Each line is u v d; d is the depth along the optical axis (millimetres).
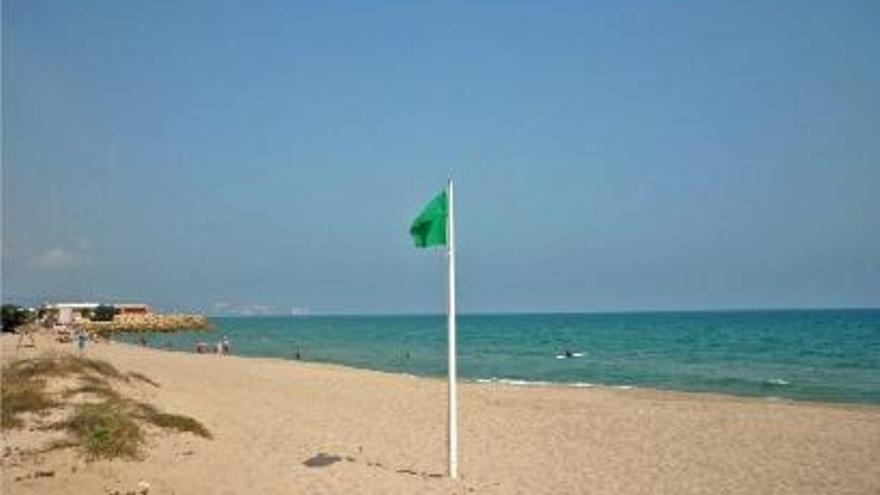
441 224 14242
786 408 27125
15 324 80375
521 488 14070
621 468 16531
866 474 16141
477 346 83000
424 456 17359
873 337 87312
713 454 18281
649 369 51125
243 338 109000
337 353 72812
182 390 28016
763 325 130875
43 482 11570
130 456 13656
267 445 17219
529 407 27047
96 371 25703
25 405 17156
